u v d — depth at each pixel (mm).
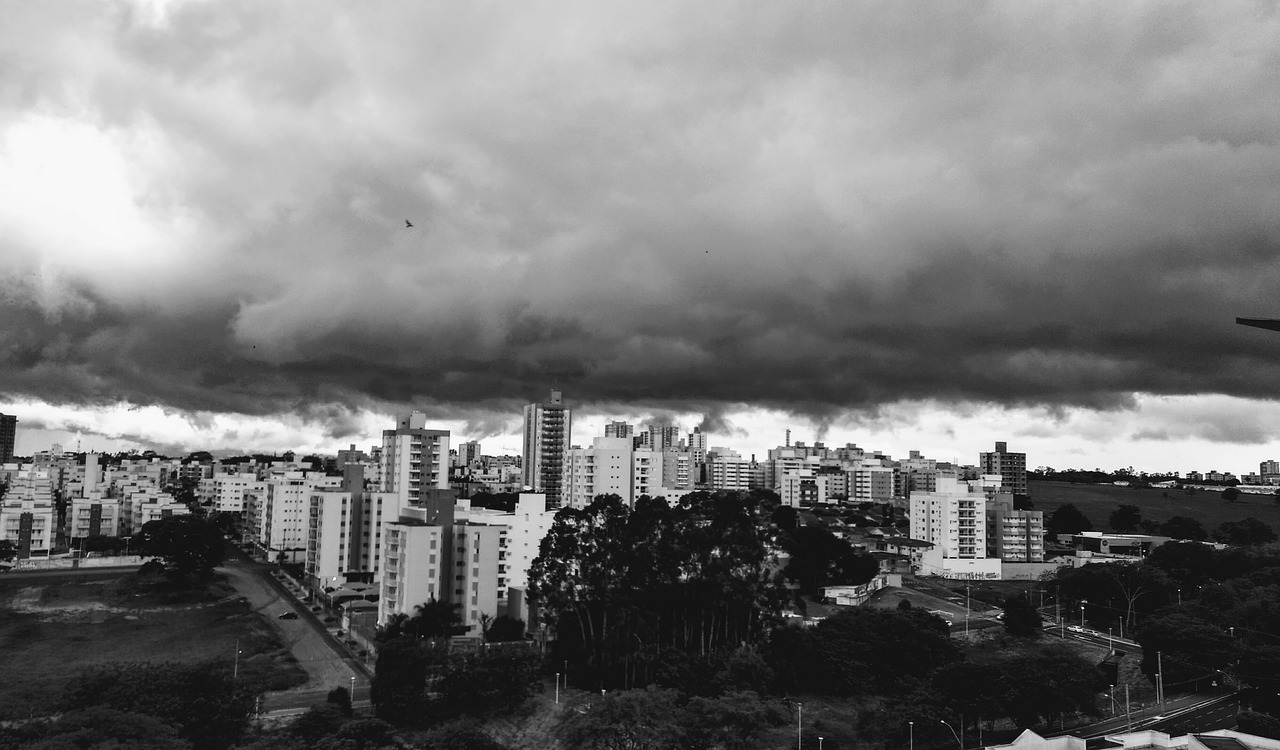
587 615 127250
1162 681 119438
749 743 90750
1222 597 147125
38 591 177750
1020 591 198500
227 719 89438
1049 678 100750
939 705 100875
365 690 115375
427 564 142250
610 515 134750
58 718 82812
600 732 88562
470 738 90062
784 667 119125
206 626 151000
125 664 100938
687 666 113375
